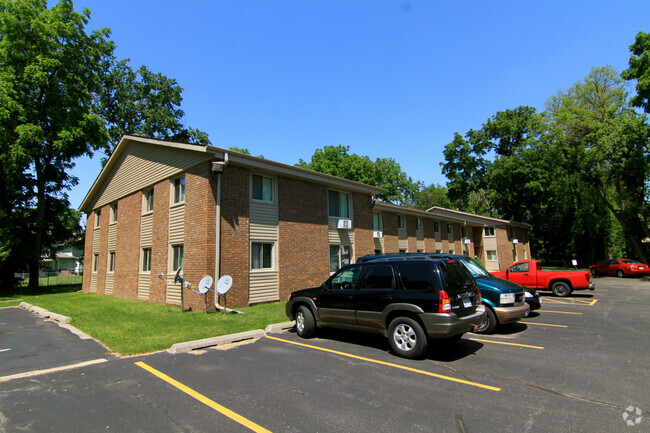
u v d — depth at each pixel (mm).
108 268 19344
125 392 4758
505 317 8047
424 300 6051
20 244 23297
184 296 12680
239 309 11938
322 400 4438
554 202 40656
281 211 14508
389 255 8406
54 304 14203
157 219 14953
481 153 44938
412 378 5230
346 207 18109
